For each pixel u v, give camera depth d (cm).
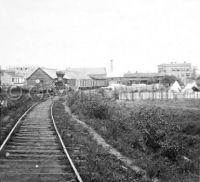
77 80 8038
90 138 1608
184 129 2128
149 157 1296
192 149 1638
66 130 1791
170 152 1359
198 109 2920
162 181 1002
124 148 1388
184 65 16838
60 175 874
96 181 844
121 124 1883
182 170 1202
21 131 1702
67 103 4175
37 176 863
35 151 1197
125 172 997
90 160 1057
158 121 1730
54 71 8825
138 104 3669
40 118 2338
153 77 11550
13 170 925
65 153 1145
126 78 12162
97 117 2531
